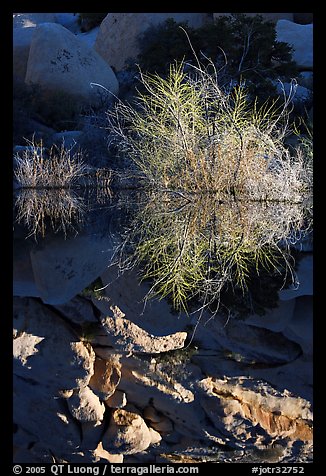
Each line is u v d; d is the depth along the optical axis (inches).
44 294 315.0
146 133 496.7
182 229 398.3
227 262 343.0
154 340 319.9
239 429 335.6
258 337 324.2
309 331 321.7
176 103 468.4
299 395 335.9
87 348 319.0
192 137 469.7
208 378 332.8
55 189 542.6
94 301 316.8
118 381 327.3
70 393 323.9
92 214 454.3
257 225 413.7
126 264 339.9
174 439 348.5
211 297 317.7
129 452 336.8
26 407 330.3
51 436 335.3
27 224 421.4
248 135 463.8
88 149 566.6
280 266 340.5
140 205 474.0
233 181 463.8
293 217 439.5
